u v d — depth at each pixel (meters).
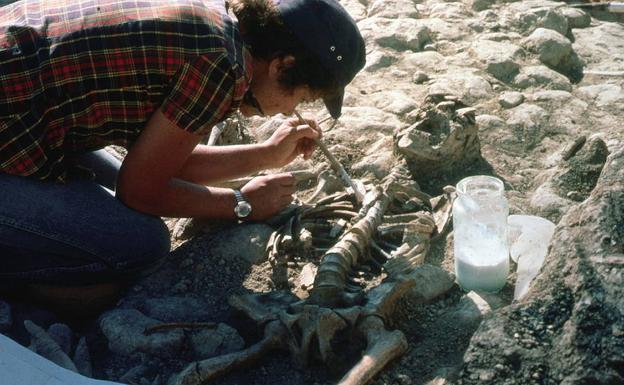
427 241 3.09
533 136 3.78
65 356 2.56
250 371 2.61
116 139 2.75
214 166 3.16
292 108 2.68
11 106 2.55
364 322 2.57
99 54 2.50
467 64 4.39
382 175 3.54
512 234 3.06
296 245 3.08
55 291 2.83
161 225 2.88
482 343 2.41
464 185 2.84
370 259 2.99
